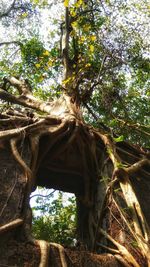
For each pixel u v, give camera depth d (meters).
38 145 5.45
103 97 8.62
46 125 5.87
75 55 7.94
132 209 5.27
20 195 4.76
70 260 4.41
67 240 7.73
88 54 8.01
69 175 6.39
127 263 4.71
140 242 4.89
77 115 6.44
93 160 6.11
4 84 8.55
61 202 8.72
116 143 6.39
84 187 6.24
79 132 6.08
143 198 5.80
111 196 5.51
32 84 9.92
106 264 4.61
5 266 4.07
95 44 8.37
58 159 6.11
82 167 6.25
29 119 5.75
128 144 6.50
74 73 7.49
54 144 5.93
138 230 5.02
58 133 5.84
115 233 5.22
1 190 4.71
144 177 6.09
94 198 6.02
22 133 5.35
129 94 9.70
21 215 4.58
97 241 5.39
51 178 6.42
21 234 4.42
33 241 4.41
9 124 5.54
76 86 7.20
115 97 8.86
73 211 8.42
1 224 4.39
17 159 5.01
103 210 5.53
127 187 5.55
